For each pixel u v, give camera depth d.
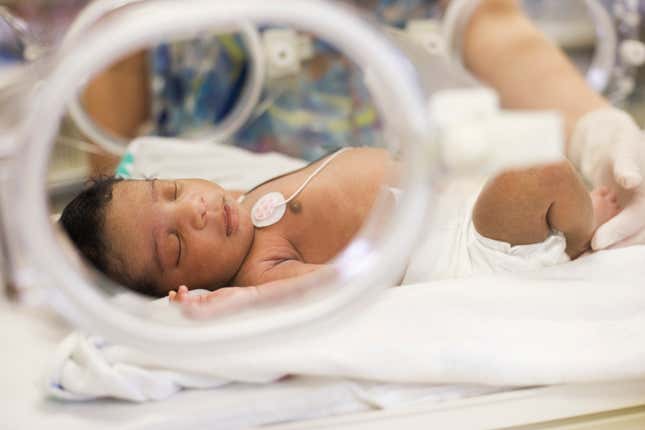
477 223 0.90
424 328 0.77
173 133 1.55
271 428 0.72
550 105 1.22
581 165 1.04
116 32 0.51
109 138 1.30
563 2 1.50
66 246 0.61
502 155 0.52
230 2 0.52
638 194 0.90
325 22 0.54
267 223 0.99
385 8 1.31
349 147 1.07
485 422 0.75
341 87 1.45
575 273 0.86
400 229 0.59
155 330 0.59
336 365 0.73
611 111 1.05
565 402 0.76
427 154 0.54
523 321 0.78
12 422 0.72
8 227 0.58
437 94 0.56
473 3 1.37
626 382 0.76
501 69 1.35
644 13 1.40
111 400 0.76
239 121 1.48
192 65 1.53
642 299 0.82
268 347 0.71
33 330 0.85
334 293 0.62
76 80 0.51
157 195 0.95
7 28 0.96
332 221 0.97
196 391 0.76
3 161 0.54
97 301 0.58
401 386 0.75
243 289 0.82
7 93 0.65
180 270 0.95
